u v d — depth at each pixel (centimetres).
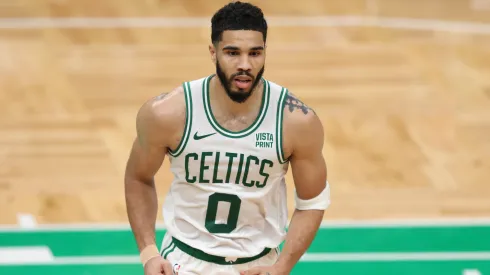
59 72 2358
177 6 2906
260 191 920
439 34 2686
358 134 1991
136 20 2781
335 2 2962
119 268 1422
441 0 3005
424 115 2094
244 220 938
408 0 2997
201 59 2461
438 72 2370
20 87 2252
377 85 2272
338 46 2567
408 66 2412
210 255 948
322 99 2177
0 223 1598
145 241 960
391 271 1419
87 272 1409
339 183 1764
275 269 927
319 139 912
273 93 900
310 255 1466
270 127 893
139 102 2161
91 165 1844
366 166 1841
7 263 1441
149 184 985
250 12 838
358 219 1611
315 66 2400
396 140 1964
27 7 2877
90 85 2266
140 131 917
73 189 1741
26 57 2464
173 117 891
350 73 2353
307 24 2759
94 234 1548
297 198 968
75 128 2016
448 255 1478
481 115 2100
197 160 898
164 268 920
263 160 897
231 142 890
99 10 2862
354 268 1425
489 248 1505
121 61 2439
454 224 1595
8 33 2648
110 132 1994
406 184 1766
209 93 893
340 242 1517
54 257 1463
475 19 2827
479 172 1822
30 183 1766
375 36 2661
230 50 838
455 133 2002
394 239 1533
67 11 2850
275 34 2664
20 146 1927
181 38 2633
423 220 1611
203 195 920
